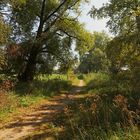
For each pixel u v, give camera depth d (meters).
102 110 11.83
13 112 17.03
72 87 39.38
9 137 12.17
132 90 16.83
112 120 10.66
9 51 25.34
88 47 37.31
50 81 34.62
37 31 32.56
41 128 13.23
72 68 38.16
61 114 16.02
